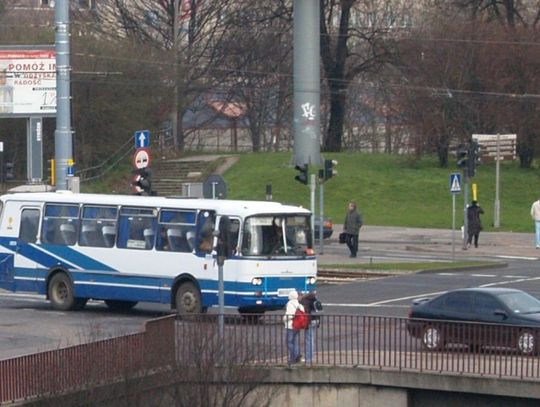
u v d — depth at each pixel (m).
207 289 66.00
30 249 73.50
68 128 85.56
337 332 52.78
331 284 85.62
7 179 125.12
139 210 69.38
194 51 173.25
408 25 179.00
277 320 50.44
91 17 167.75
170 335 46.62
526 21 168.00
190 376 45.59
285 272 65.38
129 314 70.69
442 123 158.38
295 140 148.75
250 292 64.31
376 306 72.94
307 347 50.03
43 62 127.38
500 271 94.06
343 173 158.25
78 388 43.53
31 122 129.12
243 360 47.03
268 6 168.12
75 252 71.56
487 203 149.00
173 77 158.88
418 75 159.12
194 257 66.56
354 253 104.81
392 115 170.25
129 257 69.38
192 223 67.00
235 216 65.19
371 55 170.62
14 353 53.97
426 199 150.25
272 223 65.62
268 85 186.75
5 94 127.50
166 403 45.41
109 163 155.50
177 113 170.25
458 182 102.56
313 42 145.62
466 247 115.25
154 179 159.38
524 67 157.00
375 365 49.34
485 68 156.88
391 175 158.12
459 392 47.69
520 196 150.75
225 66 175.88
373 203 149.25
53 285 72.69
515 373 46.91
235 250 64.75
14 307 75.00
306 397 49.34
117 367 45.00
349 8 167.75
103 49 150.62
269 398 47.69
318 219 122.62
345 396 49.34
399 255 108.75
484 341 47.66
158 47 163.12
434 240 124.25
